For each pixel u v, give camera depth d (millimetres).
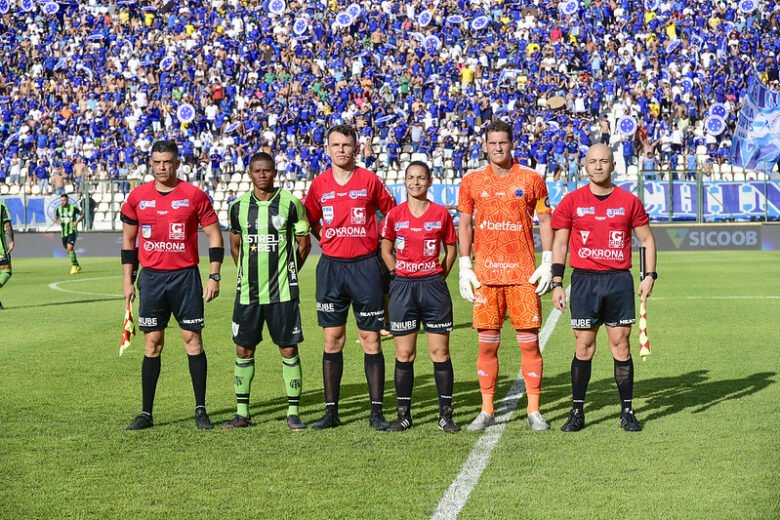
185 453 5969
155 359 6828
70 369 9273
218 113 34781
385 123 33594
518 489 5082
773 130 29828
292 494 5062
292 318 6688
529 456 5773
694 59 35156
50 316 14062
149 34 39375
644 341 6410
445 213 6715
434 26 38219
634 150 32062
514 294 6574
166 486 5246
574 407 6543
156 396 7914
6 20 40625
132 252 6859
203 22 39312
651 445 5988
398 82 34938
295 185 32469
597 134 32938
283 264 6668
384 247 6766
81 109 35969
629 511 4699
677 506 4758
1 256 14773
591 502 4844
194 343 6848
